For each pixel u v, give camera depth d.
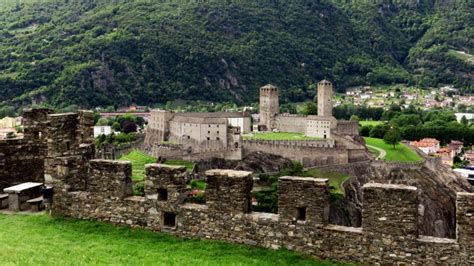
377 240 19.47
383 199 19.31
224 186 22.00
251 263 19.97
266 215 21.66
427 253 18.75
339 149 186.75
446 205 162.62
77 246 21.58
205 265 19.52
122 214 24.09
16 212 26.69
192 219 22.62
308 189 20.50
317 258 20.41
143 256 20.48
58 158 25.56
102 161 24.61
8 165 29.62
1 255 19.64
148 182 23.55
